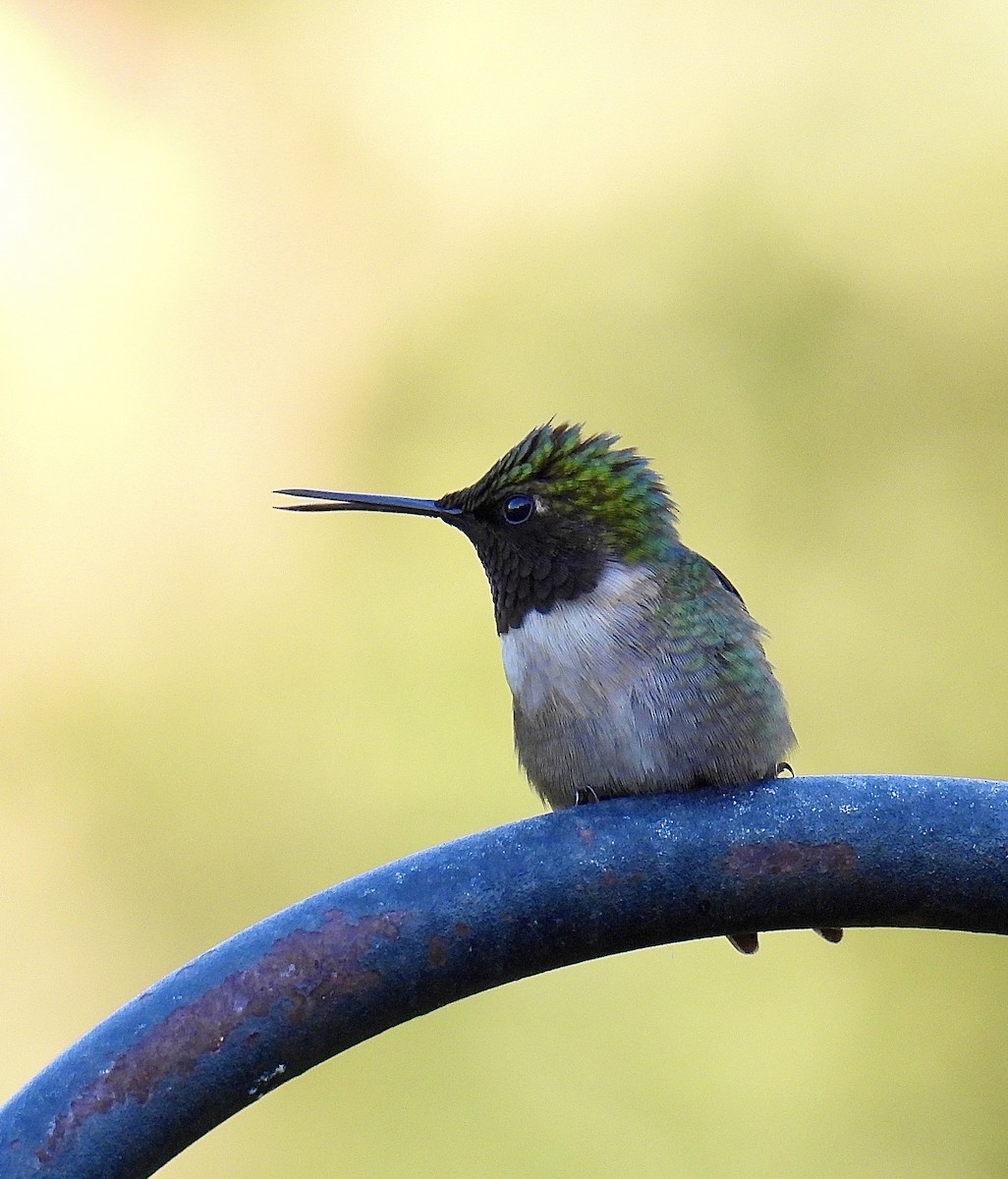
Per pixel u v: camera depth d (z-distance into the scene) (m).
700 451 12.58
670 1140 10.55
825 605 12.18
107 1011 11.26
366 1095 10.63
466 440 12.70
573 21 13.71
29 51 13.44
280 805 11.62
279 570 12.27
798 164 13.09
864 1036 10.67
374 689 11.85
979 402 12.45
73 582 12.19
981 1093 10.51
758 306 12.84
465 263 13.15
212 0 14.12
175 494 12.49
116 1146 4.15
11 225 13.04
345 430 12.80
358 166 13.42
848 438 12.55
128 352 12.84
